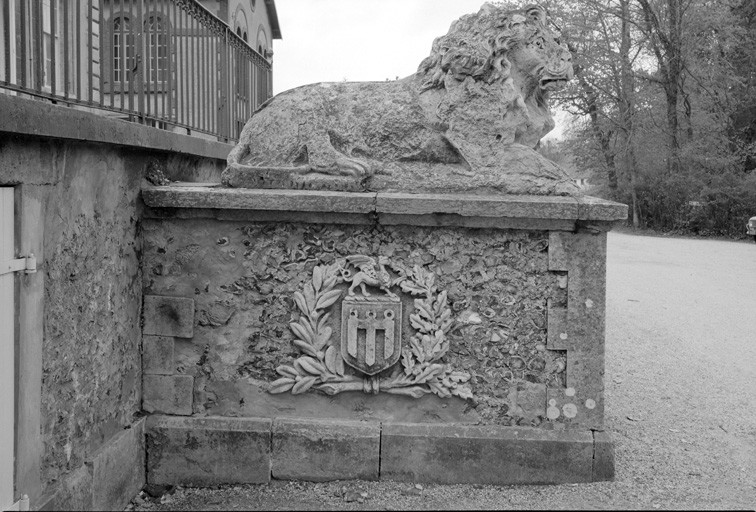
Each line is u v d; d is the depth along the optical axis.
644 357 8.10
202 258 4.57
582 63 27.64
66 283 3.59
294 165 4.84
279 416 4.60
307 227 4.54
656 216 26.92
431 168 4.73
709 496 4.37
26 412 3.22
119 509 4.12
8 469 3.11
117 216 4.19
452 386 4.51
